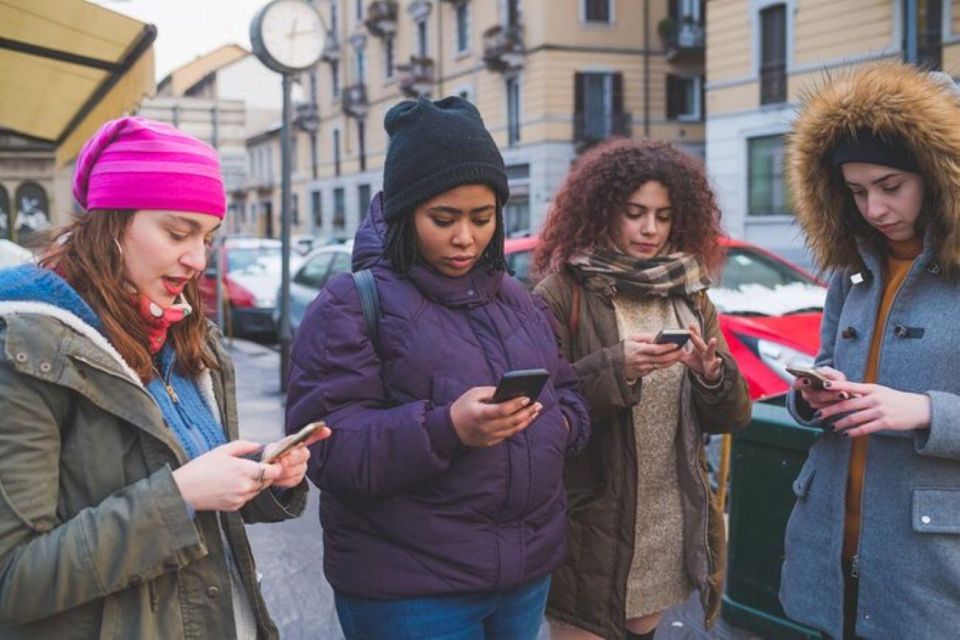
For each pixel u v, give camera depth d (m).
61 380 1.43
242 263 14.42
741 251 6.46
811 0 19.73
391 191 1.96
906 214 2.00
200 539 1.49
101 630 1.49
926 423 1.89
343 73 45.62
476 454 1.92
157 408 1.54
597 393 2.34
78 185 1.60
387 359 1.97
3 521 1.40
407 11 38.22
